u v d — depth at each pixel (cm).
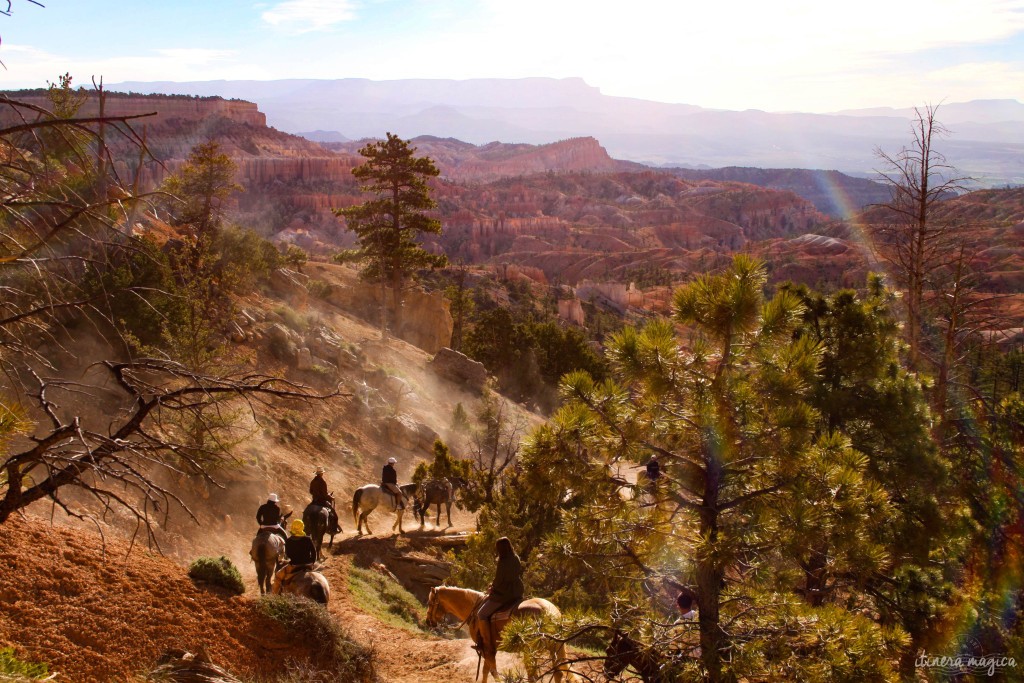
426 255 5953
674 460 987
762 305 972
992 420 1842
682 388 945
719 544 881
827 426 1519
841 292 1584
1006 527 1514
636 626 905
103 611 1284
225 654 1328
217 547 2177
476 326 6469
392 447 3666
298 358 3788
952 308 2269
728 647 856
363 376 4166
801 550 898
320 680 1366
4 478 664
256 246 4216
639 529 961
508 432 3775
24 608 1214
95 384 2222
